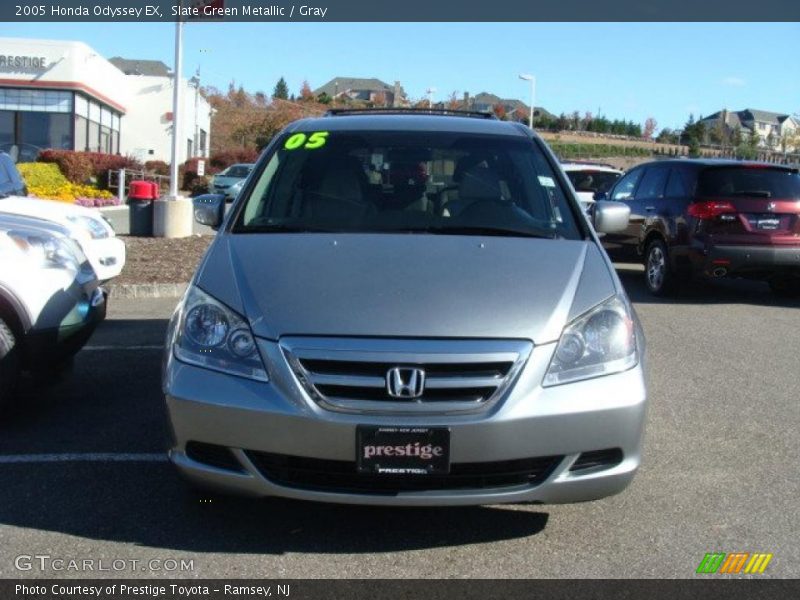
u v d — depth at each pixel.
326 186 4.88
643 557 3.69
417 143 5.17
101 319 6.02
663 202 10.64
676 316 9.35
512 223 4.62
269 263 3.98
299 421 3.43
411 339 3.49
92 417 5.52
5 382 5.20
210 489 3.65
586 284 3.91
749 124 95.50
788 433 5.38
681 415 5.73
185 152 41.66
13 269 5.18
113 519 3.99
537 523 4.00
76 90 30.44
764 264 9.74
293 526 3.94
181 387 3.62
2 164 9.41
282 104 77.69
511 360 3.49
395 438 3.40
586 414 3.51
